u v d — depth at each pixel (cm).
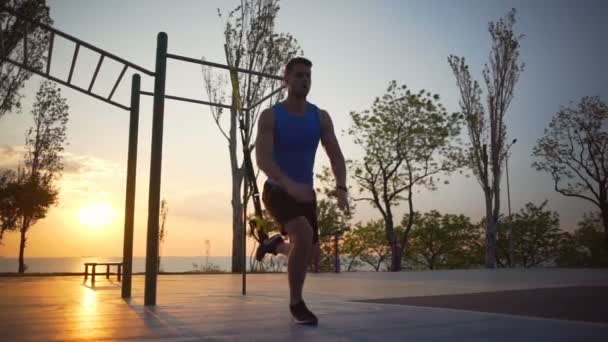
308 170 301
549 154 2873
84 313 346
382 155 2564
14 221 2078
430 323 283
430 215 4206
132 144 483
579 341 220
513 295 523
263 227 300
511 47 2494
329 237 2548
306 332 247
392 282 880
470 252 4359
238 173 1761
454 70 2539
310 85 302
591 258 3719
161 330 255
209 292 593
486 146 2478
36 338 228
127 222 493
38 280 941
